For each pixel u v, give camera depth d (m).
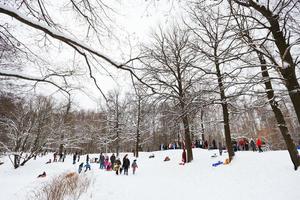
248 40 6.27
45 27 2.79
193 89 11.84
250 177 10.23
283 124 10.13
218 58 7.02
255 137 30.75
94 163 27.64
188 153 17.42
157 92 3.65
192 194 9.70
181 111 12.81
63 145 32.81
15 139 23.17
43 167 23.59
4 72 3.11
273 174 9.84
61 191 9.28
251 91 7.01
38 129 23.61
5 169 22.55
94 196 9.55
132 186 11.86
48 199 8.70
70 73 3.82
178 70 16.27
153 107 14.66
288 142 10.01
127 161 16.83
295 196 7.27
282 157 12.41
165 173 15.46
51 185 10.38
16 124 22.08
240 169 11.66
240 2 5.66
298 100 5.53
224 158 15.89
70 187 10.09
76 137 33.00
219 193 9.30
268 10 5.75
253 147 21.16
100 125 30.62
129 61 3.29
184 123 14.95
